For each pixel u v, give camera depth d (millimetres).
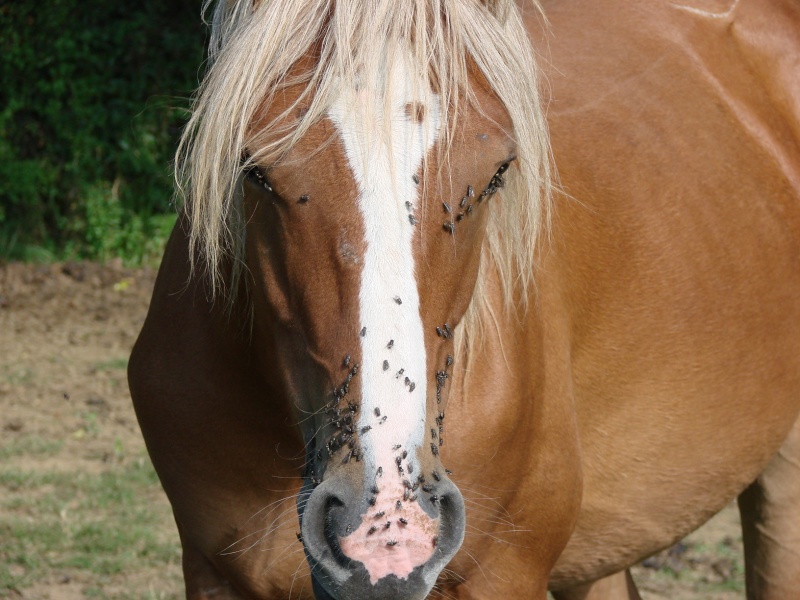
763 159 3484
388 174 2057
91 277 11531
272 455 2559
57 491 6281
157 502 6223
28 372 8578
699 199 3229
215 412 2574
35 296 10836
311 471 2162
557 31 3322
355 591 1997
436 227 2102
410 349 2018
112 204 12289
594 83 3211
